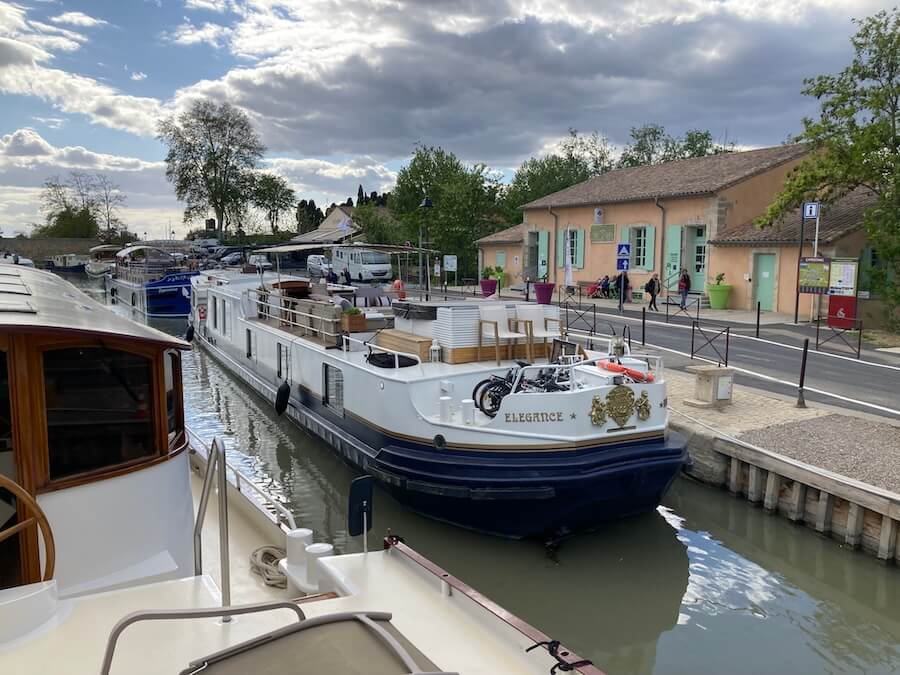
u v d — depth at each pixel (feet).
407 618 12.34
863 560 26.78
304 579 15.48
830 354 52.90
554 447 26.07
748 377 45.52
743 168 87.81
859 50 64.34
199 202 211.41
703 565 27.43
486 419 28.02
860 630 22.93
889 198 61.36
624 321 71.92
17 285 18.34
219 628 11.84
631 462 26.45
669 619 23.71
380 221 150.41
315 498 34.45
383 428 30.22
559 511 26.22
